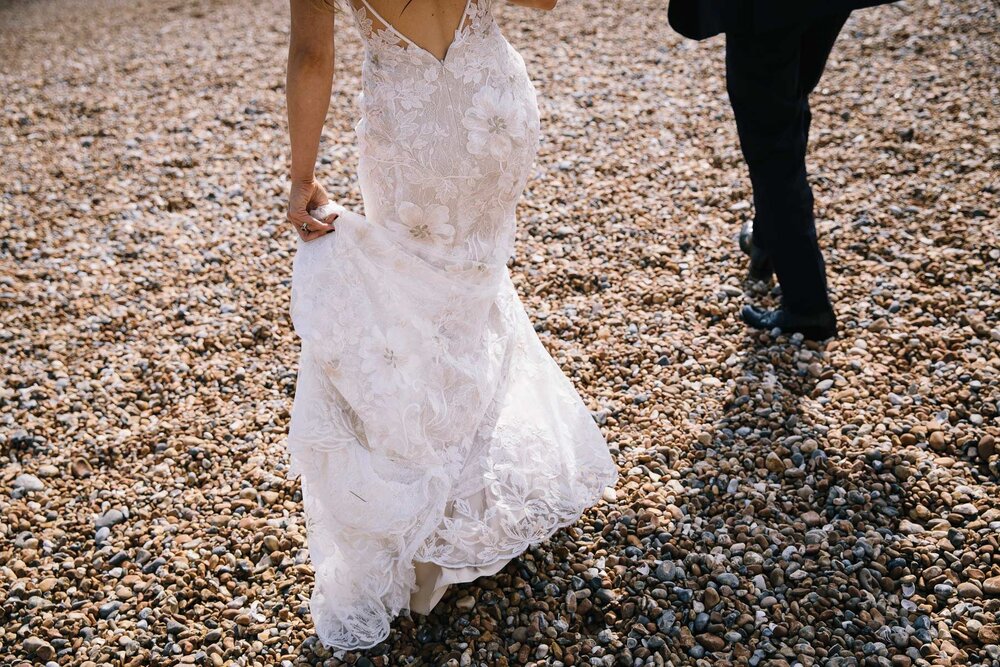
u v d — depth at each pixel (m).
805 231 3.28
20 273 4.37
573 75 5.95
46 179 5.26
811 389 3.24
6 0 9.48
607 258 4.11
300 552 2.77
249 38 7.35
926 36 5.73
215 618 2.57
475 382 2.43
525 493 2.51
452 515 2.43
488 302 2.48
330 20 2.06
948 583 2.42
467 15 2.18
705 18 2.88
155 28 7.87
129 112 6.08
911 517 2.66
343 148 5.27
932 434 2.90
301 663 2.41
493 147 2.24
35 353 3.82
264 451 3.21
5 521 2.96
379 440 2.28
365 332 2.22
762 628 2.37
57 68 7.03
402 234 2.30
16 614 2.61
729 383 3.30
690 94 5.55
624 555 2.63
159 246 4.54
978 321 3.39
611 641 2.37
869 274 3.79
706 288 3.84
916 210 4.11
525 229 4.39
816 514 2.69
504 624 2.47
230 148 5.48
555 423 2.68
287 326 3.91
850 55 5.68
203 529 2.89
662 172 4.77
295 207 2.24
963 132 4.67
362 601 2.38
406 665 2.38
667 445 3.04
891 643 2.29
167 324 3.97
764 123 3.09
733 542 2.64
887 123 4.87
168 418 3.42
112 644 2.50
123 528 2.92
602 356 3.52
